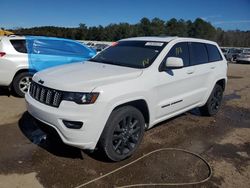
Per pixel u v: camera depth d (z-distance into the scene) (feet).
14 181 10.93
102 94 11.32
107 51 17.16
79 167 12.19
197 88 17.98
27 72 23.12
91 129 11.25
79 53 25.95
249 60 91.15
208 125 19.17
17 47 22.72
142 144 15.12
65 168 12.05
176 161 13.39
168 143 15.53
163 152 14.30
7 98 22.99
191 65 17.17
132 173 12.00
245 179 12.13
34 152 13.41
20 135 15.35
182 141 15.96
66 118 11.10
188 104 17.34
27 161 12.51
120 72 13.24
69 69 13.89
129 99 12.37
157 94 14.19
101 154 12.51
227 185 11.58
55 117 11.32
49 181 11.04
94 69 13.80
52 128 11.68
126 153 12.92
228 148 15.38
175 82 15.40
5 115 18.54
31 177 11.25
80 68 14.08
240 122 20.40
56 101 11.53
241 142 16.37
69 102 11.18
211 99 20.20
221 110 23.57
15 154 13.12
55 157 12.98
